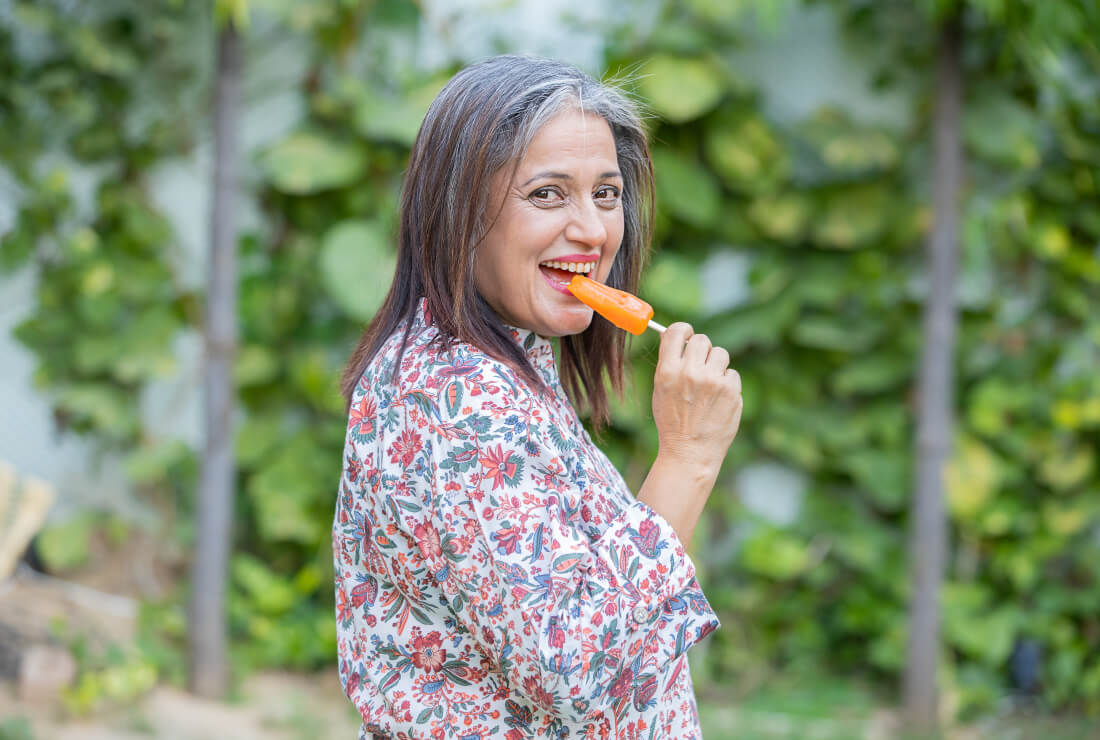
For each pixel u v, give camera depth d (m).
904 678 3.68
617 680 1.14
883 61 3.94
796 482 4.14
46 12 3.85
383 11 3.95
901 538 4.04
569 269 1.29
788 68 4.01
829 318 4.05
